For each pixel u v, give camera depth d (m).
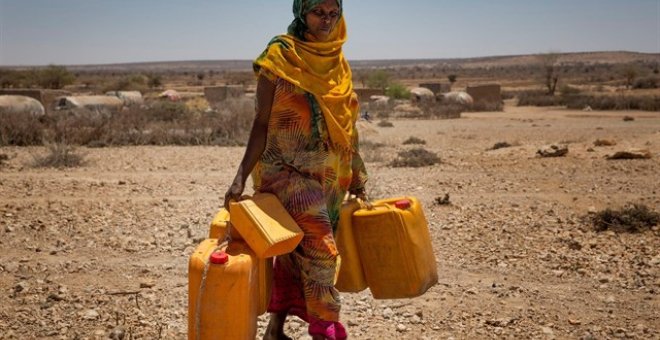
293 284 4.43
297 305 4.45
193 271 3.62
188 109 33.31
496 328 5.70
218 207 10.76
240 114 26.48
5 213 9.88
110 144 21.56
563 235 8.92
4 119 22.48
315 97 4.01
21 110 27.20
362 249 4.49
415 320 5.86
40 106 30.36
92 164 16.42
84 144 22.05
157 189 12.53
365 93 64.69
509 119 39.06
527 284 6.99
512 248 8.37
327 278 4.12
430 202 11.33
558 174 14.61
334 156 4.19
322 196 4.14
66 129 22.42
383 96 61.59
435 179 14.10
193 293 3.63
